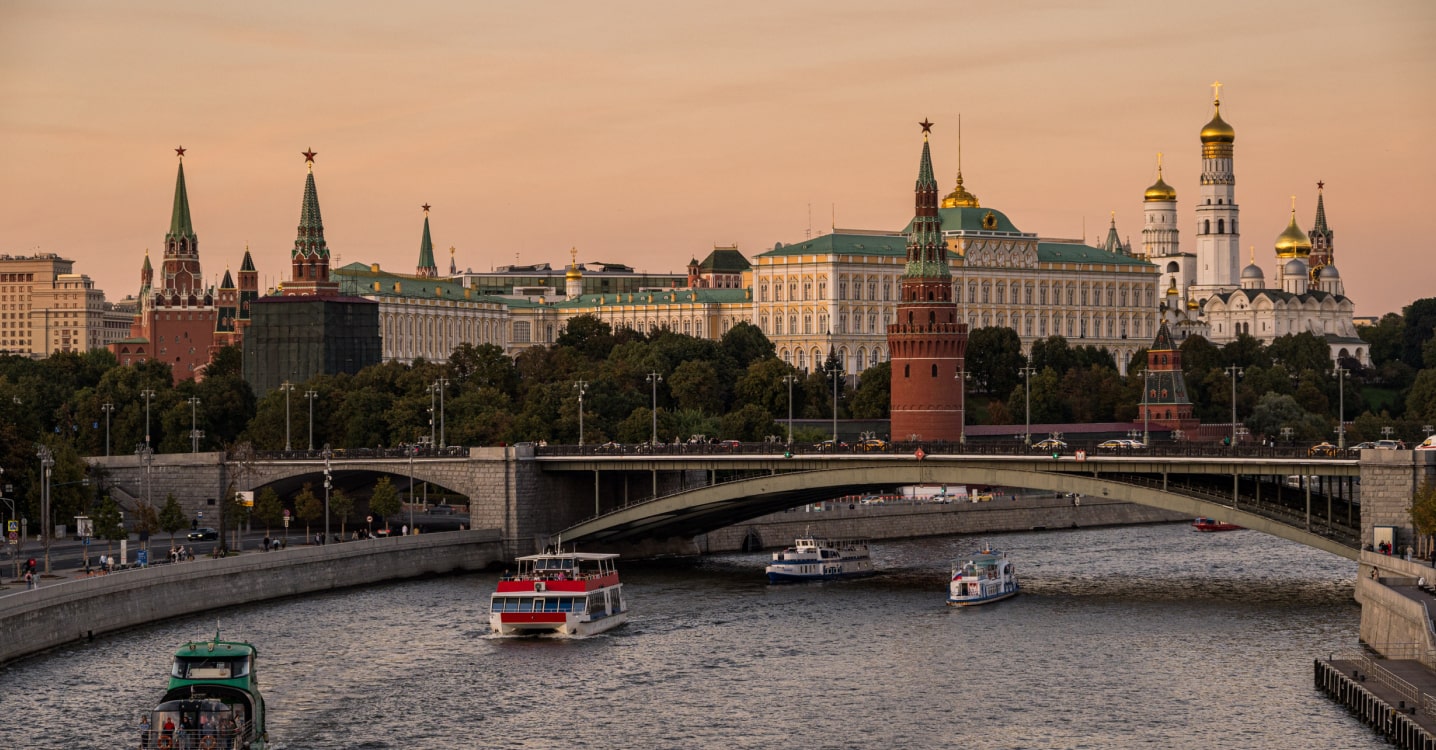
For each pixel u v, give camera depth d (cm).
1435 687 17588
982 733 18075
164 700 16700
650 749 17662
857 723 18512
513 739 18000
